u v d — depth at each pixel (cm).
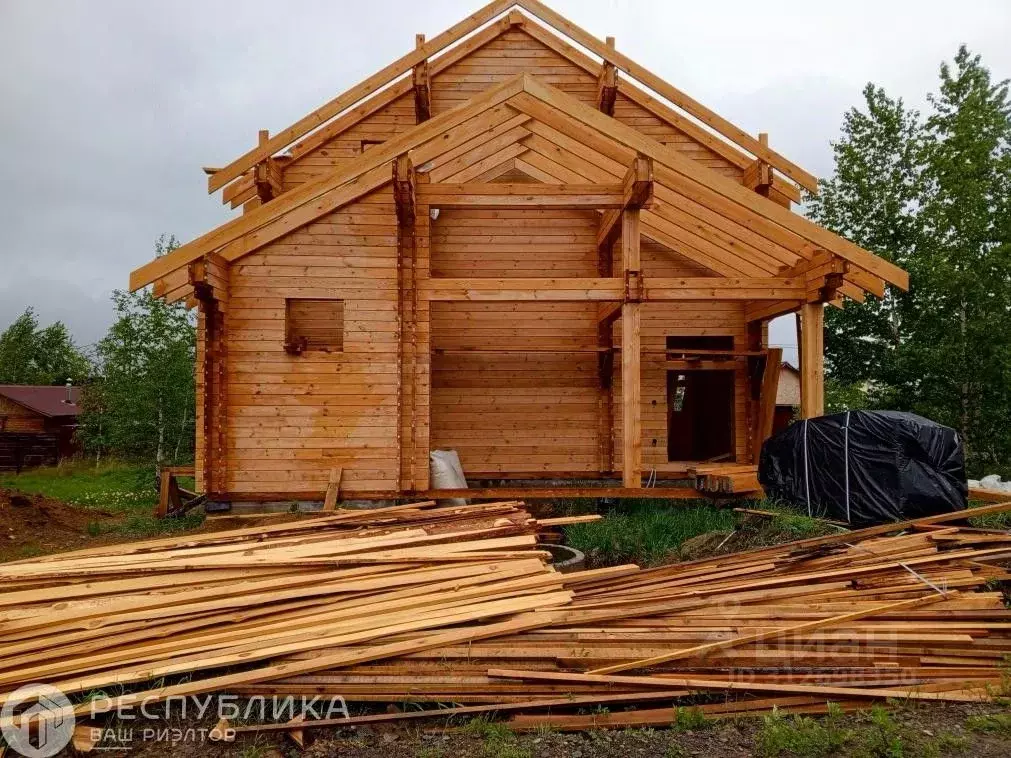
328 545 492
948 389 1456
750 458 1086
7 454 2359
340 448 842
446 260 1095
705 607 401
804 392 877
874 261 766
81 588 420
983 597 420
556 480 1081
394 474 841
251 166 983
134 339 1639
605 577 445
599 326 1075
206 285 760
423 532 530
